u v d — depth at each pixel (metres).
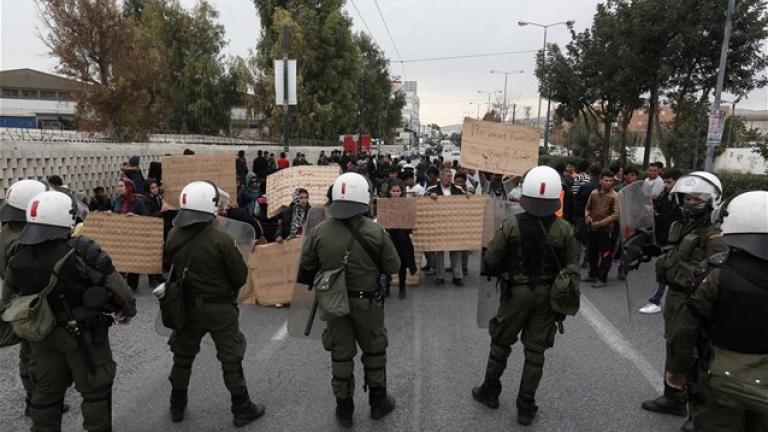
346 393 3.83
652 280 5.04
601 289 7.93
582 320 6.41
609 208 7.91
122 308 3.33
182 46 35.56
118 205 8.09
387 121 65.25
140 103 17.58
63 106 45.50
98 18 16.75
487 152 8.18
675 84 18.41
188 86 35.06
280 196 8.95
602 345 5.57
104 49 17.03
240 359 3.89
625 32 18.17
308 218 5.83
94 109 17.14
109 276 3.21
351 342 3.86
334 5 38.00
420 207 7.86
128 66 17.30
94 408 3.25
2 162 9.15
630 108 21.16
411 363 5.08
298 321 4.56
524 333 3.90
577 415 4.08
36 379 3.16
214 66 34.97
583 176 9.62
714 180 3.52
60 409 3.27
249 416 3.96
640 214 5.21
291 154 30.42
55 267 3.01
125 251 7.25
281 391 4.50
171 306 3.59
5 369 4.99
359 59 39.50
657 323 6.31
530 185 3.74
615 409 4.18
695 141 18.06
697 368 2.80
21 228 3.98
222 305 3.77
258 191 10.81
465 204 7.85
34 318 2.95
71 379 3.27
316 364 5.07
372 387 3.96
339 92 38.31
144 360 5.17
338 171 9.23
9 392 4.50
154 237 7.29
